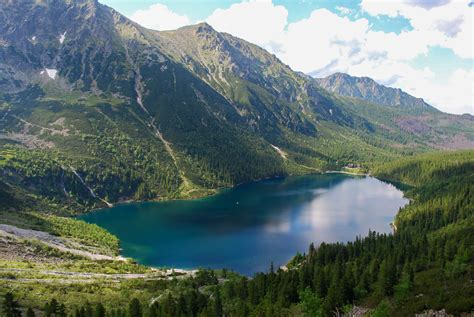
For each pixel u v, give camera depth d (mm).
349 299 112125
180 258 179750
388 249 149500
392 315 93938
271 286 121000
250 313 101625
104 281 131625
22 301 101375
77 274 136375
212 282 136125
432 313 87125
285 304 111250
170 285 131000
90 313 93688
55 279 126625
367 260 143000
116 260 166000
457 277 112188
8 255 141750
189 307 104688
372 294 114062
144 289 127375
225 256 181750
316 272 124688
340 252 152750
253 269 166625
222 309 106875
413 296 104312
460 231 171875
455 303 87188
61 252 158125
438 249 140625
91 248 181000
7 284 111938
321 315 97500
